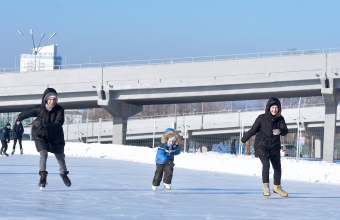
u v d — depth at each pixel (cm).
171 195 1369
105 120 8344
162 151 1443
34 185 1497
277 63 5450
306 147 6856
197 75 5775
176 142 1445
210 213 1028
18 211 949
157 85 5891
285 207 1189
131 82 6059
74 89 6291
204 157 3114
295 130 6844
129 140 7350
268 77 5428
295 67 5369
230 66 5647
